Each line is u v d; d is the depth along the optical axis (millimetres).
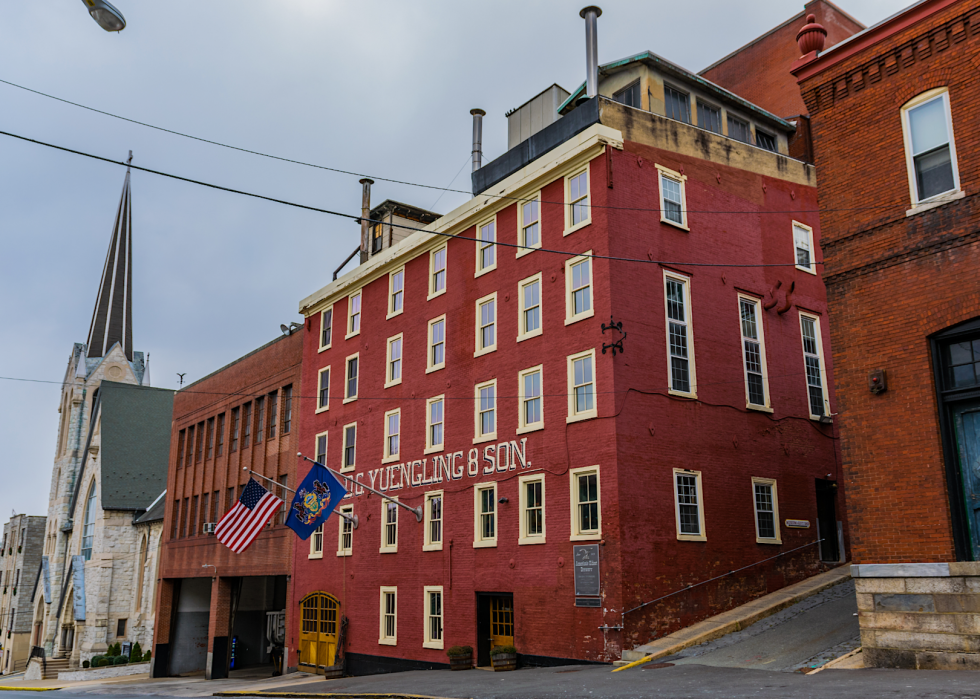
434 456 27406
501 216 26438
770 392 25203
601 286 22219
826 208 16531
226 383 43406
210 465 43688
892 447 14719
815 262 28141
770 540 23797
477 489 25219
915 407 14508
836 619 19297
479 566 24531
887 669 13812
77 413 79812
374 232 36438
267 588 44500
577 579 21125
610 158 22828
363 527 30453
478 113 30875
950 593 13508
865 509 14922
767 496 24391
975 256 14102
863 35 16172
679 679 15391
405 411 29359
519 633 22641
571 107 26688
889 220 15398
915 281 14852
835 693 11844
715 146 25953
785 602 21750
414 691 18672
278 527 36125
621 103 25000
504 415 24766
